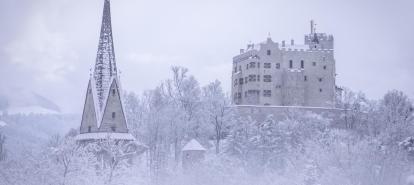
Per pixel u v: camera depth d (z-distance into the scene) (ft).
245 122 548.72
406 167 314.55
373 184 305.53
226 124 562.66
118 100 370.53
